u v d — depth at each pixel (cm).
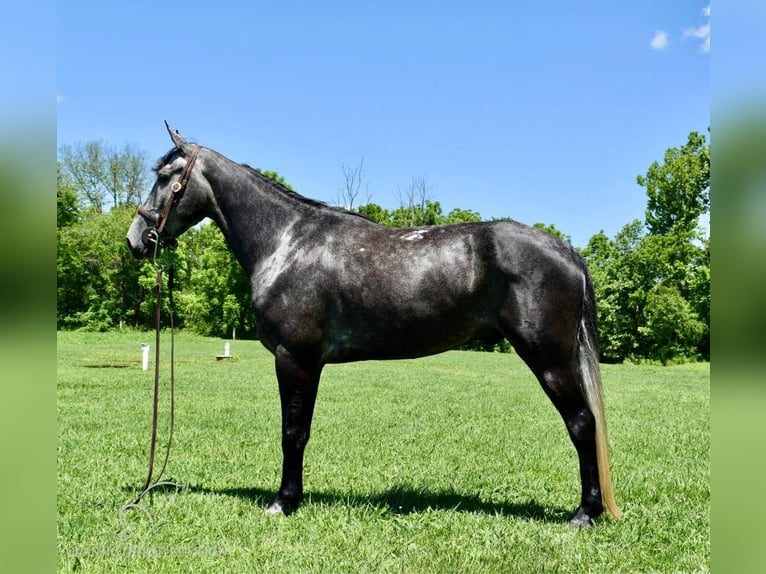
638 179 4162
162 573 368
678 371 2638
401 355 468
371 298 451
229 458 684
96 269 4375
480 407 1152
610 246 4481
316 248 471
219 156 514
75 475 592
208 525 445
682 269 3806
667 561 383
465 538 421
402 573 365
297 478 479
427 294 442
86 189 5012
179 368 1953
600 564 375
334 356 477
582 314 436
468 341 463
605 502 439
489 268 436
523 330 426
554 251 432
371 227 481
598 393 436
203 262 4672
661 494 540
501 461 688
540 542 409
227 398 1220
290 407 473
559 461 691
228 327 4584
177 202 506
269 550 398
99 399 1173
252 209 501
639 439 836
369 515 471
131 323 4575
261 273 487
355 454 710
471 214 4488
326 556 387
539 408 1148
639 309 3906
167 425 893
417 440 808
